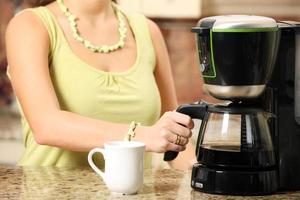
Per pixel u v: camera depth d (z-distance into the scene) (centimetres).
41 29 232
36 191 184
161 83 258
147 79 245
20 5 435
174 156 200
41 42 230
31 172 209
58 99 235
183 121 193
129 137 201
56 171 212
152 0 386
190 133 196
